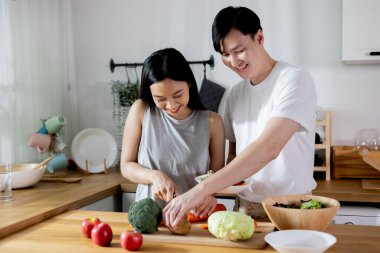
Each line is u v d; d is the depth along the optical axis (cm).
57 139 285
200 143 174
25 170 256
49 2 301
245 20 144
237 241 124
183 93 156
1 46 259
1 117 259
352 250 118
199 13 308
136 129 178
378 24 254
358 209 235
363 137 264
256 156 132
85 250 121
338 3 283
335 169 274
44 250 123
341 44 284
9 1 264
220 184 130
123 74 326
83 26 332
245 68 150
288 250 105
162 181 155
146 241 128
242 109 167
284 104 141
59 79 313
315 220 118
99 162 303
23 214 168
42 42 295
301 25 289
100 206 239
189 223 132
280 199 132
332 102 287
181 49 313
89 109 334
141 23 321
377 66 280
